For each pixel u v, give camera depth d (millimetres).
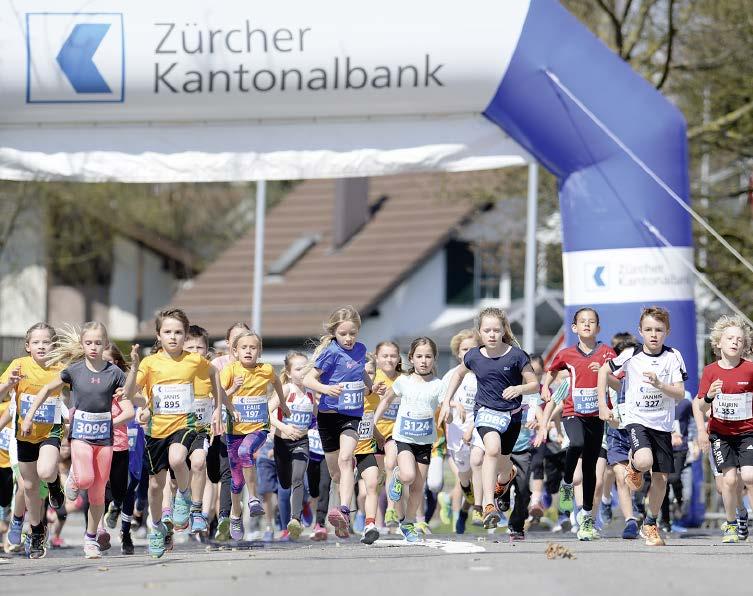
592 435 33875
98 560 30438
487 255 87000
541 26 42125
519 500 33188
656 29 63562
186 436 31734
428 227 106188
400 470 32312
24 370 32312
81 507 41375
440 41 41844
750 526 42156
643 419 31781
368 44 41844
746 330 33156
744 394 32938
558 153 42781
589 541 33406
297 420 37812
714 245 66062
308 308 103875
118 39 41906
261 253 73000
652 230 42156
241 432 36094
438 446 41812
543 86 42094
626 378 32094
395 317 105312
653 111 42438
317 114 42875
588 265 42656
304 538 41438
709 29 62969
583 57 42250
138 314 135375
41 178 43562
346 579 23266
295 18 41906
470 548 30703
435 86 42156
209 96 42156
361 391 32094
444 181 77438
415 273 105875
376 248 106688
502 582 22453
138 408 34312
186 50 41812
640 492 39562
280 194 146500
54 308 131125
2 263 128250
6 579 25719
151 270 137375
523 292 104312
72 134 43406
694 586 22094
